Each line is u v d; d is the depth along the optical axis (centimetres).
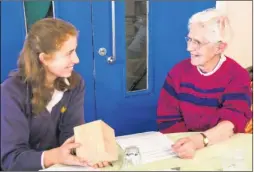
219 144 137
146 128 279
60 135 156
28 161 128
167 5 260
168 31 265
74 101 155
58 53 131
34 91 138
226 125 144
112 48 249
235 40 289
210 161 124
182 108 170
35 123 144
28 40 136
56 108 148
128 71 262
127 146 136
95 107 256
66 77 143
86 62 244
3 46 219
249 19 289
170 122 175
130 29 252
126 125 271
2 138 134
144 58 264
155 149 134
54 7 227
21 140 136
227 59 164
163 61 270
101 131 125
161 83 275
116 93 261
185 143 130
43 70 138
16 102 135
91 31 240
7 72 221
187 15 268
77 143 124
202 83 164
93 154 122
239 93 155
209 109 163
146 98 272
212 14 154
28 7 221
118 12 244
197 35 154
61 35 130
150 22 257
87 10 236
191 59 161
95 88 252
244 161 123
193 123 168
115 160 125
